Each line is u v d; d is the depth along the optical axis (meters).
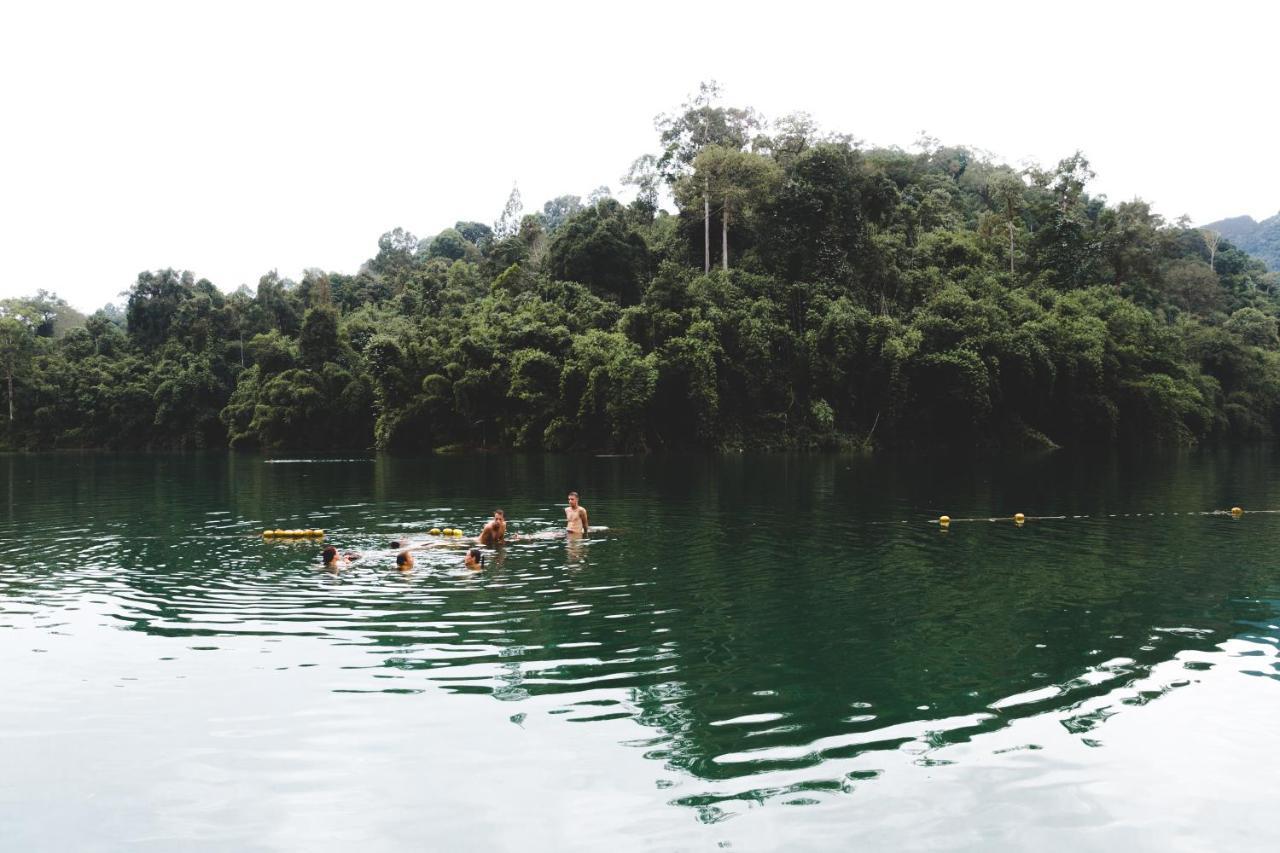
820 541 17.27
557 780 6.21
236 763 6.54
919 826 5.57
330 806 5.85
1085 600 11.93
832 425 56.28
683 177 66.62
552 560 15.00
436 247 114.88
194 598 11.92
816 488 29.20
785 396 56.38
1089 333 60.66
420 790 6.06
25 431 79.19
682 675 8.60
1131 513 22.14
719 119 74.25
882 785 6.15
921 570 14.23
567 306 63.84
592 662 9.02
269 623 10.58
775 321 56.53
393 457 52.75
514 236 90.56
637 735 7.04
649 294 57.03
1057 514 21.91
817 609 11.37
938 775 6.32
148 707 7.73
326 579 13.32
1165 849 5.37
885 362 55.22
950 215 87.62
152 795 6.05
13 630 10.27
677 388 54.75
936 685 8.32
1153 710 7.67
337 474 37.09
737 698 7.94
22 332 80.19
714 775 6.29
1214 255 115.50
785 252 61.28
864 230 62.75
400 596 12.09
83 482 33.78
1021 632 10.24
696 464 43.12
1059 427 62.84
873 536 18.03
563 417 55.38
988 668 8.86
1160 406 63.16
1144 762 6.61
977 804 5.89
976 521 20.41
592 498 25.86
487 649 9.48
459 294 76.69
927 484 30.73
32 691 8.16
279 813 5.76
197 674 8.62
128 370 81.00
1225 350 78.06
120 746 6.88
